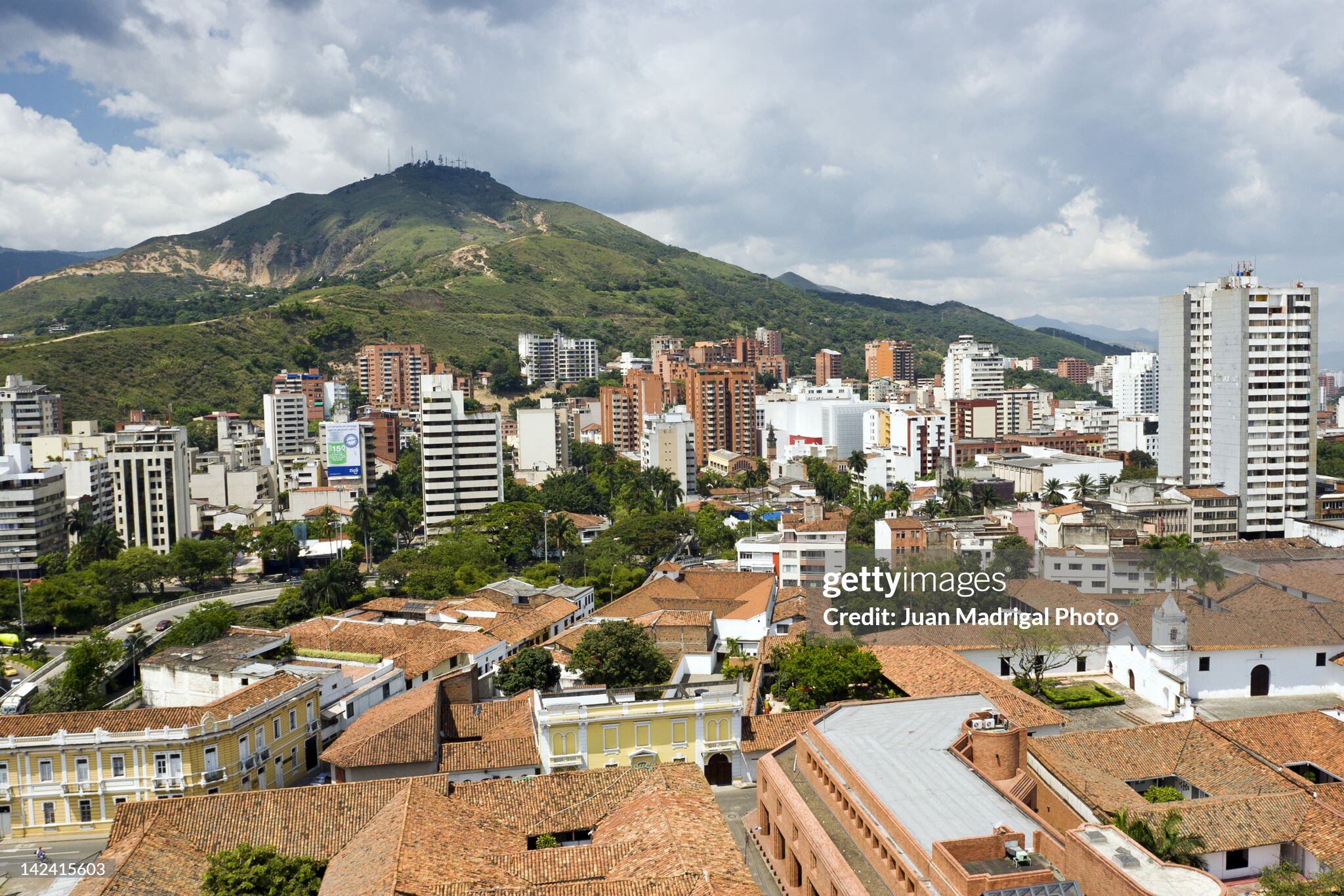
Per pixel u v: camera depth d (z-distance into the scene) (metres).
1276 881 59.53
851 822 61.47
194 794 85.94
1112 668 113.06
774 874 69.44
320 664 108.75
